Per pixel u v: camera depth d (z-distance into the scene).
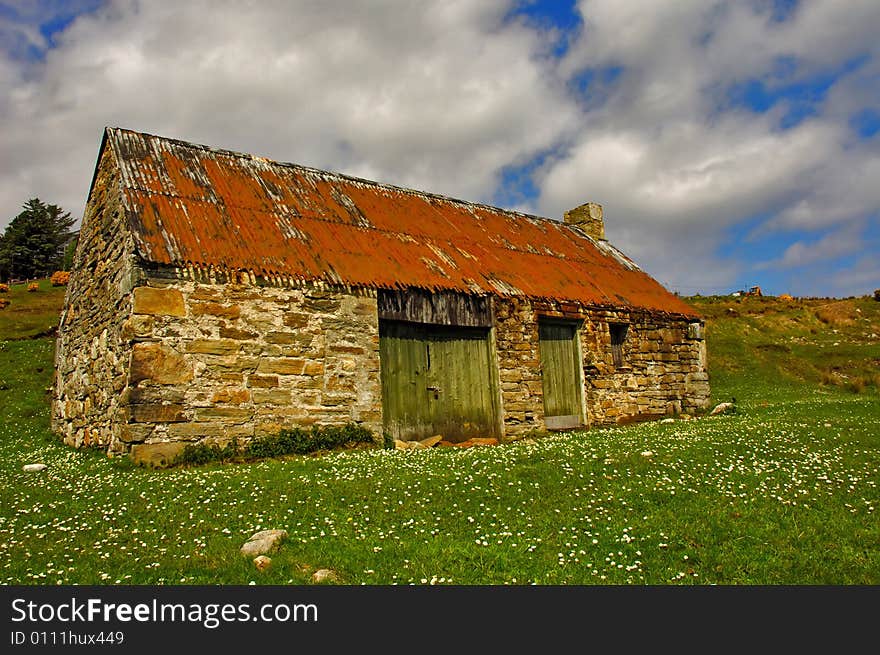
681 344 22.89
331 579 6.14
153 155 15.65
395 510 8.35
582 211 27.98
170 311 12.23
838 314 42.50
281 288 13.61
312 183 18.72
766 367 34.28
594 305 20.27
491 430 16.97
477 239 20.70
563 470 10.47
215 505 8.59
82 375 16.16
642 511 8.35
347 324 14.37
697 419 19.48
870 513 8.29
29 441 17.73
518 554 6.82
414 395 15.63
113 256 14.05
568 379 19.50
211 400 12.40
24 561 6.58
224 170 16.78
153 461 11.57
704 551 6.93
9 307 39.12
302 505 8.59
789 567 6.56
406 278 15.92
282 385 13.25
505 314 17.66
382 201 20.00
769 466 10.73
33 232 79.38
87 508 8.55
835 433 14.10
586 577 6.31
